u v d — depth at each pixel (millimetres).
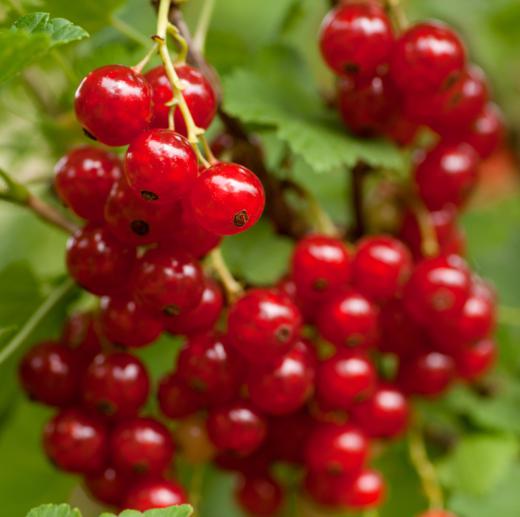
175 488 309
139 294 296
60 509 282
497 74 410
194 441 321
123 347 310
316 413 325
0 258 395
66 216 342
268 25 375
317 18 393
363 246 323
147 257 296
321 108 337
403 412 329
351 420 329
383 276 320
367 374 319
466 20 399
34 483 339
